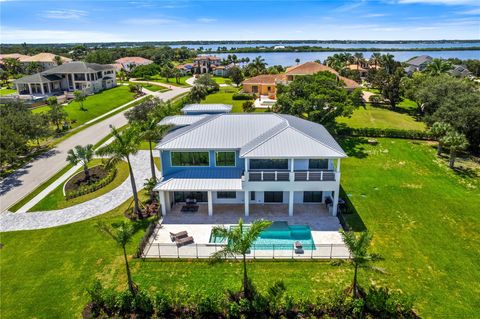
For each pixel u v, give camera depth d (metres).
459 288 23.59
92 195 38.16
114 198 37.38
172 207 34.84
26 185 41.12
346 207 33.69
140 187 40.00
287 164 33.31
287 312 21.61
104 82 106.56
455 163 46.62
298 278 24.61
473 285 23.89
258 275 25.00
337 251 27.36
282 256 26.88
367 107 79.88
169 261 26.69
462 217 32.78
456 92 57.97
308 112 50.69
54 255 27.91
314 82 56.41
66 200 37.19
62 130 63.22
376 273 24.97
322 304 21.62
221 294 22.77
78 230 31.42
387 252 27.39
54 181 42.12
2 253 28.38
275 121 37.06
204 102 85.81
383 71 96.38
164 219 32.62
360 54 152.00
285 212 33.53
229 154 33.75
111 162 31.47
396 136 56.84
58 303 22.97
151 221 32.22
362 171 43.56
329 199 34.41
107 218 33.25
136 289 23.67
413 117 71.50
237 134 34.66
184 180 32.72
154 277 25.03
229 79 134.62
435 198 36.53
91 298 23.05
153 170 37.75
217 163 34.16
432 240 29.08
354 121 66.88
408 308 21.12
